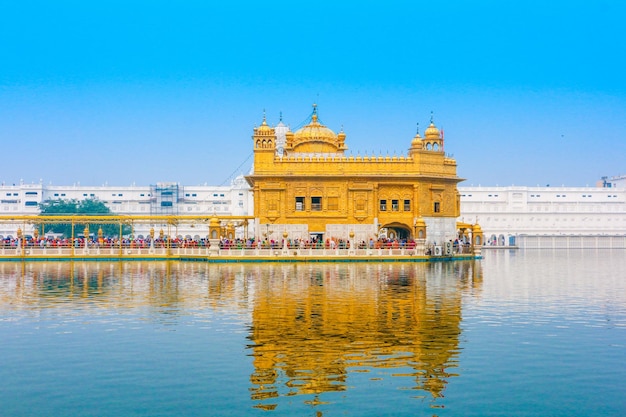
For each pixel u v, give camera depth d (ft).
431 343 91.50
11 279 183.73
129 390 71.51
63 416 64.13
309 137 313.94
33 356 85.40
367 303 129.08
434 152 295.07
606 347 89.45
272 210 285.84
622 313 117.70
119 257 280.10
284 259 254.47
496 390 70.95
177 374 77.00
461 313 116.88
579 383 73.31
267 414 64.44
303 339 94.17
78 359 83.76
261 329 101.55
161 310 120.88
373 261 258.16
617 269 245.45
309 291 149.59
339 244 274.36
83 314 116.88
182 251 281.13
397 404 66.85
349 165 287.28
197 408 66.08
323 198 285.64
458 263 265.95
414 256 261.44
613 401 67.67
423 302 130.93
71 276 193.77
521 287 162.50
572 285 169.68
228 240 278.26
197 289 154.61
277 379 74.84
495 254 449.89
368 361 82.07
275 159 286.66
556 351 87.04
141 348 89.30
